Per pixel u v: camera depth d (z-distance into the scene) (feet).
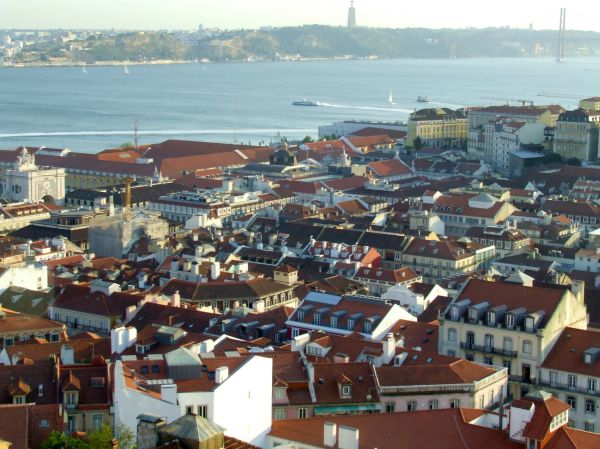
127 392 563.89
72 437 562.66
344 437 543.39
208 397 552.00
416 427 563.89
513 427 545.44
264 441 572.51
